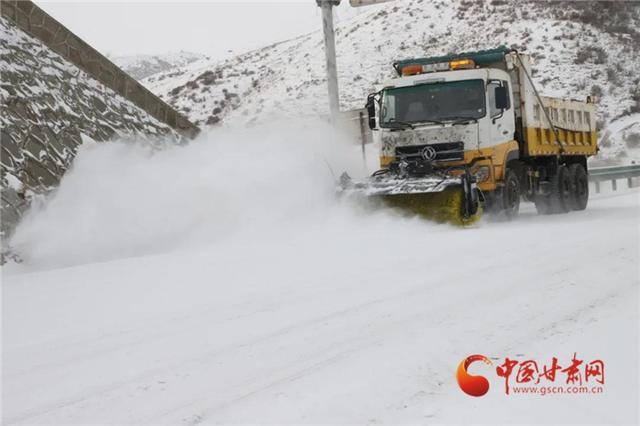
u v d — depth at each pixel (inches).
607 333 191.8
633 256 310.8
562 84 1727.4
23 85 531.5
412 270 303.7
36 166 483.5
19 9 585.3
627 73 1766.7
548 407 143.3
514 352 178.9
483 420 137.2
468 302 235.5
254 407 149.0
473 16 2295.8
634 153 1419.8
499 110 514.0
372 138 669.3
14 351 209.2
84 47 634.2
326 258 354.9
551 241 373.7
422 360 174.2
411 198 491.8
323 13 731.4
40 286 330.0
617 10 2090.3
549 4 2214.6
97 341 214.5
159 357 191.9
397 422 137.3
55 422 149.2
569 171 663.8
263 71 2380.7
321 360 179.6
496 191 519.2
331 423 137.9
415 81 518.0
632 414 139.0
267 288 283.0
